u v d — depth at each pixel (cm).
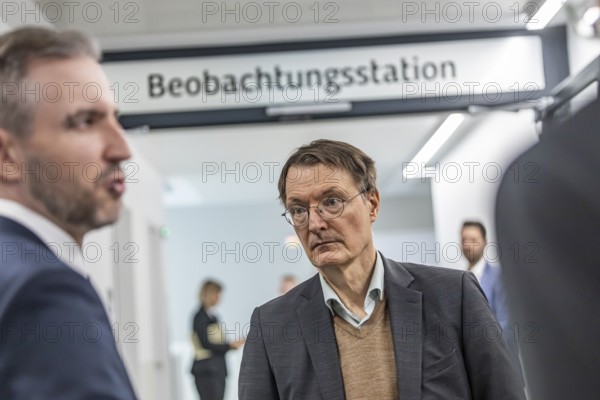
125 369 76
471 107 520
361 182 177
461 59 521
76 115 81
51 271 73
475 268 428
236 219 1549
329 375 173
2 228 78
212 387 877
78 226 85
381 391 171
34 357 69
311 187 174
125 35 516
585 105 55
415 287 178
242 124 526
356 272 176
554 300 56
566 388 55
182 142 962
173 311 1523
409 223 1559
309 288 187
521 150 61
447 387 167
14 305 70
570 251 55
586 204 53
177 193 1375
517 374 169
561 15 504
